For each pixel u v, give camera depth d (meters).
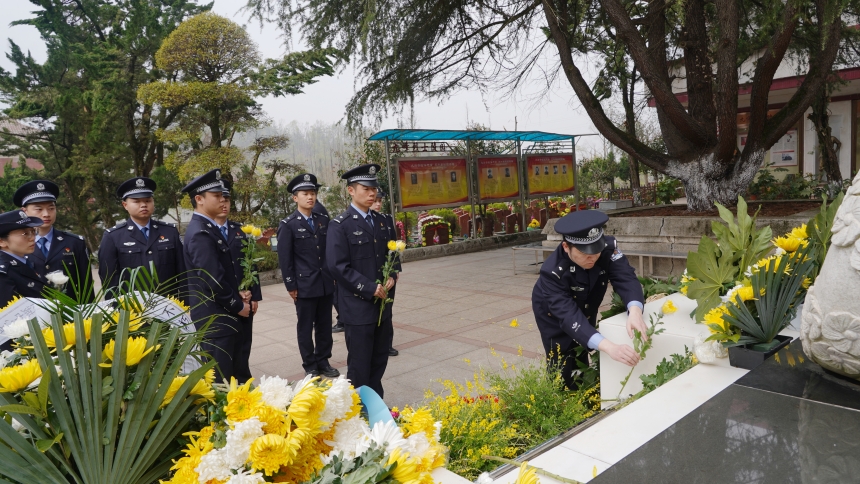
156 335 1.21
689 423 1.71
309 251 5.14
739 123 15.82
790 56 10.55
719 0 7.50
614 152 23.27
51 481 1.09
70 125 17.22
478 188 13.59
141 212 4.57
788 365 2.10
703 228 7.71
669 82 8.93
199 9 19.62
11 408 1.05
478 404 2.64
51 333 1.22
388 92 9.75
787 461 1.45
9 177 19.66
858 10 7.29
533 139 14.35
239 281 4.79
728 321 2.31
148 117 17.44
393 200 12.34
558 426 2.57
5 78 17.55
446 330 6.20
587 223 2.78
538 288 3.16
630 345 2.75
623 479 1.44
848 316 1.72
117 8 18.14
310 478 1.15
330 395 1.19
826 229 2.54
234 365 4.14
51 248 4.27
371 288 3.77
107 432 1.12
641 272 8.19
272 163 16.58
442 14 9.47
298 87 15.52
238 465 1.09
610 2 7.81
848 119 14.69
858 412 1.70
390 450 1.16
